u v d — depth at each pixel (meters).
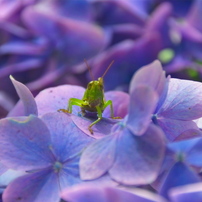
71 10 0.60
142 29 0.59
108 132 0.35
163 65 0.56
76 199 0.30
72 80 0.56
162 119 0.35
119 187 0.31
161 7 0.55
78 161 0.34
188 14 0.59
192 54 0.57
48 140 0.34
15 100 0.58
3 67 0.56
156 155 0.31
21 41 0.58
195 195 0.29
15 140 0.34
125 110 0.39
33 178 0.33
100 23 0.61
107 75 0.56
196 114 0.35
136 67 0.56
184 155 0.31
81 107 0.36
